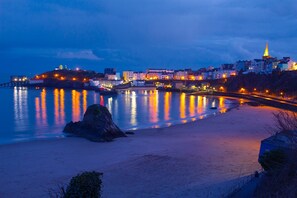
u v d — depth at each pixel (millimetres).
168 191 19984
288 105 90188
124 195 19562
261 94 141875
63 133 47312
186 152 32375
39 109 89000
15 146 36531
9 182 23125
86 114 46156
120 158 30406
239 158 29188
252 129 49875
